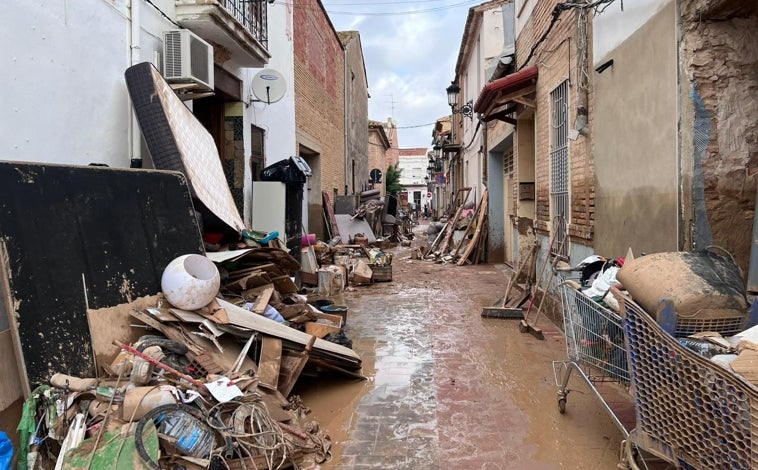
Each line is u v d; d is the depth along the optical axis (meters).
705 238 4.11
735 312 3.03
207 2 6.58
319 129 15.66
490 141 14.69
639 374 2.92
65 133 4.75
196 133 6.28
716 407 2.46
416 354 6.06
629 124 5.17
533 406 4.53
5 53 4.07
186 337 3.97
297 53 13.02
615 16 5.49
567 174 7.38
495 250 14.90
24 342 3.19
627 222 5.22
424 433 4.04
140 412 3.13
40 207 3.58
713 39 4.08
